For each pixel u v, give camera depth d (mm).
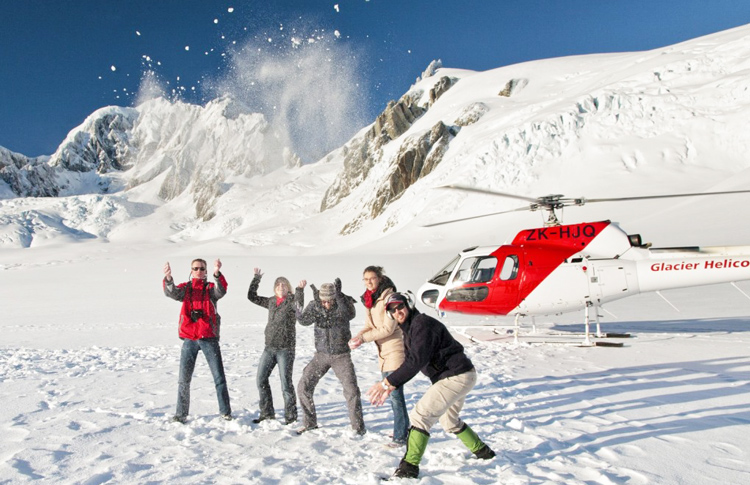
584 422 4824
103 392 6539
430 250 48938
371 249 56344
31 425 5062
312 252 77188
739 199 32906
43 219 138750
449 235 52281
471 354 8625
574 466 3711
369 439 4570
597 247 9602
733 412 5000
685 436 4340
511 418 5035
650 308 15008
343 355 4777
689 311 13914
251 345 10805
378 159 105625
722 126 46312
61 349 10984
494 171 57719
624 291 9328
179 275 41938
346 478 3619
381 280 4703
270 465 3902
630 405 5344
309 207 121062
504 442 4301
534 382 6516
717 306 14516
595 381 6473
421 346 3717
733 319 12039
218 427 4977
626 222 38031
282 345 5086
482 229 50406
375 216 82312
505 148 59344
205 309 5180
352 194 103438
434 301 10414
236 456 4129
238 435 4715
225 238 98062
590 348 8969
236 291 25172
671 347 8617
